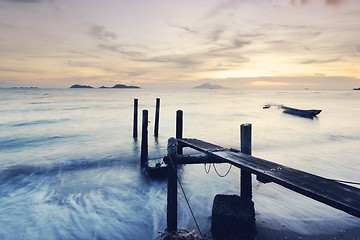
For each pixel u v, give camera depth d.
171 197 5.26
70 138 18.64
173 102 72.88
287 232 5.64
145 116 10.91
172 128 23.31
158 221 6.42
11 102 60.94
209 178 9.72
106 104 58.19
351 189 3.90
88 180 9.66
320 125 26.31
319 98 108.88
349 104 65.38
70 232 5.86
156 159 11.10
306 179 4.42
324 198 3.57
